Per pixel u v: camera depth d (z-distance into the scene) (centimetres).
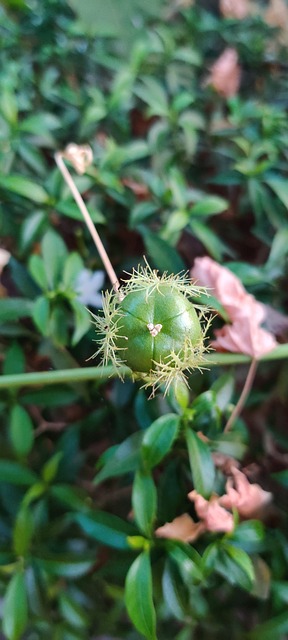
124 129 20
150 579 10
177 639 12
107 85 24
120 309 11
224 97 24
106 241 18
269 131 20
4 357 16
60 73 24
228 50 24
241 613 13
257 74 26
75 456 14
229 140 21
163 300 11
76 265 15
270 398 16
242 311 14
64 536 13
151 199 18
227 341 14
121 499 14
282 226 17
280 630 11
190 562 11
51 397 14
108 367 13
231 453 13
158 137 19
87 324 14
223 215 20
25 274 15
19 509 13
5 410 14
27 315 14
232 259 19
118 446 12
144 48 21
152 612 10
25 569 12
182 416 12
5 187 16
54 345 15
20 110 20
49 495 13
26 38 24
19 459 13
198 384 15
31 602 12
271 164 18
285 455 16
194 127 20
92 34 23
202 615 12
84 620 12
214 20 26
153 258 15
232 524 12
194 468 11
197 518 13
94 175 17
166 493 13
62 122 20
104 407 15
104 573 12
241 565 11
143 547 11
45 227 16
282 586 12
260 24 26
